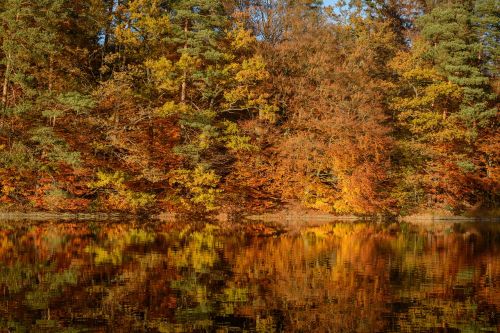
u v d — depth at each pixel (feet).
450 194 152.05
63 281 52.47
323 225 118.32
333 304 45.75
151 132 133.39
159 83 129.49
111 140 124.57
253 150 134.82
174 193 128.47
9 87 119.34
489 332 38.86
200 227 106.42
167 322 40.22
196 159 125.08
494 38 170.91
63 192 113.50
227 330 38.68
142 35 136.56
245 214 133.90
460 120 151.94
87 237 84.02
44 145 110.42
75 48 130.21
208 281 53.47
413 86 152.97
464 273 59.93
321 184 138.21
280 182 139.54
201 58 133.49
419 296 48.91
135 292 48.65
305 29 150.61
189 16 126.41
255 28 154.10
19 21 106.32
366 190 133.90
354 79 138.72
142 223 110.93
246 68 128.88
